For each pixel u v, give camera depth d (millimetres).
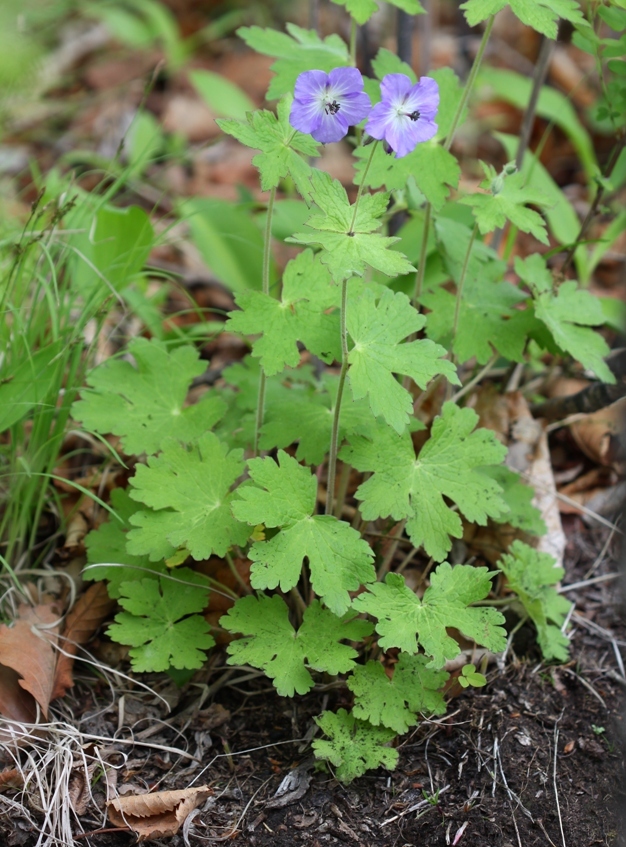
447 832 743
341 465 896
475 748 780
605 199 1215
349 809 754
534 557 840
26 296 900
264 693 811
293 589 805
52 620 829
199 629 789
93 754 780
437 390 928
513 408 935
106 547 820
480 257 864
